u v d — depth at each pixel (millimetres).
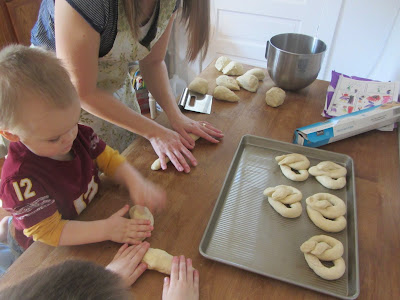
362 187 795
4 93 504
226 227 678
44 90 516
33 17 1796
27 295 266
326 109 1059
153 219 685
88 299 269
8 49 550
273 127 1002
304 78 1095
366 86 1118
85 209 710
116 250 624
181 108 1075
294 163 832
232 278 586
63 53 688
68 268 300
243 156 878
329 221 684
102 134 1054
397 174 840
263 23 2010
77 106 583
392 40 1663
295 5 1871
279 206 709
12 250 803
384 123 960
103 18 682
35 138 558
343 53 1936
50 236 608
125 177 763
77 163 701
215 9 2061
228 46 2184
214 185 787
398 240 667
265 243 649
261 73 1240
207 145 921
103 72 910
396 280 592
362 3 1726
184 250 630
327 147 927
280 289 573
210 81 1239
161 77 997
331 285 582
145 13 793
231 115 1055
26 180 607
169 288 545
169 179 798
